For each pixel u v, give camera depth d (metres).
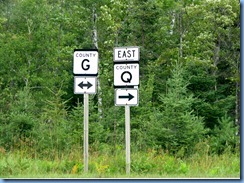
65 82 77.12
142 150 36.41
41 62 80.44
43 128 37.94
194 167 25.31
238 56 66.69
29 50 79.75
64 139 34.59
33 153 31.19
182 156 35.00
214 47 68.12
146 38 76.19
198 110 57.44
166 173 23.52
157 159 25.67
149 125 41.00
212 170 23.67
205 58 66.12
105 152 30.41
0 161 25.31
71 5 81.50
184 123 39.56
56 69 82.88
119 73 23.67
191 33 72.25
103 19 72.81
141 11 74.50
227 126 44.47
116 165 24.62
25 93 45.25
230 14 66.38
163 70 72.62
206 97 59.91
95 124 41.12
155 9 74.88
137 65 23.52
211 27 67.62
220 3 66.06
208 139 40.66
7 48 78.62
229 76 71.25
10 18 84.69
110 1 77.06
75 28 80.06
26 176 22.38
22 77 77.12
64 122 39.75
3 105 49.12
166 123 39.78
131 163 24.34
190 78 56.91
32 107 45.03
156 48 77.31
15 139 34.84
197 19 71.50
